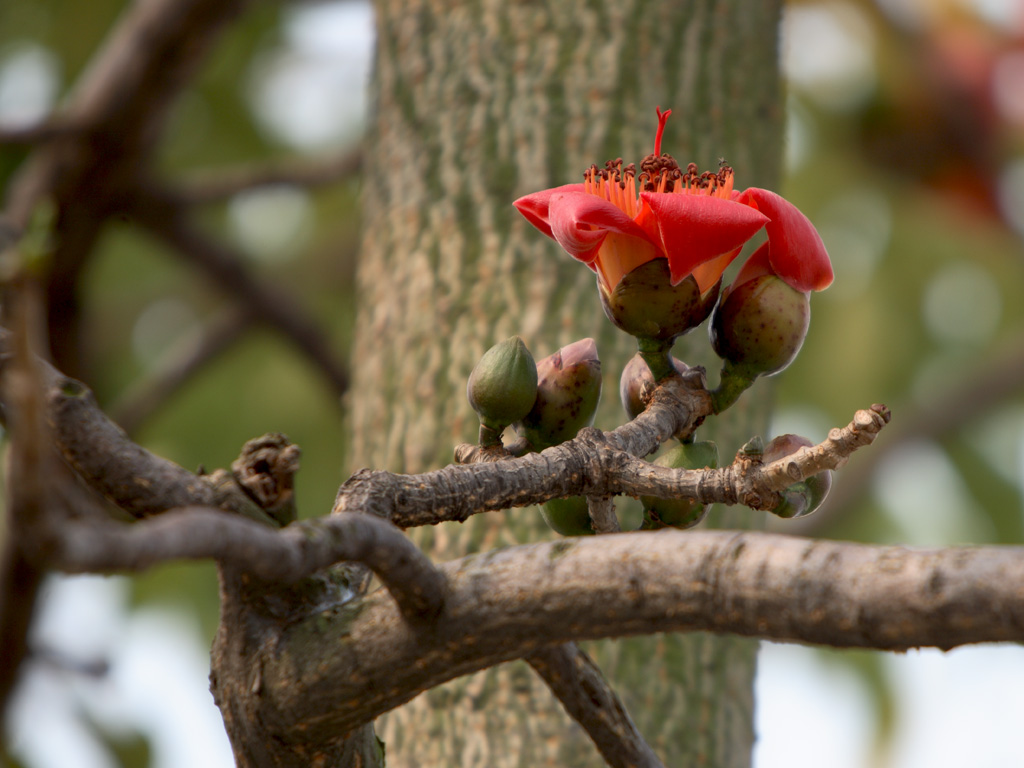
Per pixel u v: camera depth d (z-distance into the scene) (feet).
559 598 5.21
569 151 13.64
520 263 13.21
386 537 5.11
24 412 3.49
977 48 25.85
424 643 5.49
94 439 5.70
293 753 6.06
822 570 4.63
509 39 14.32
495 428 7.50
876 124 26.13
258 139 26.12
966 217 26.63
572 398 7.49
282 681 5.80
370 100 15.58
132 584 23.59
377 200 14.75
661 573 5.02
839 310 26.20
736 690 12.13
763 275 7.68
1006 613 4.23
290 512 6.03
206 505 5.84
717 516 12.60
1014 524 27.96
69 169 20.17
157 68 19.13
